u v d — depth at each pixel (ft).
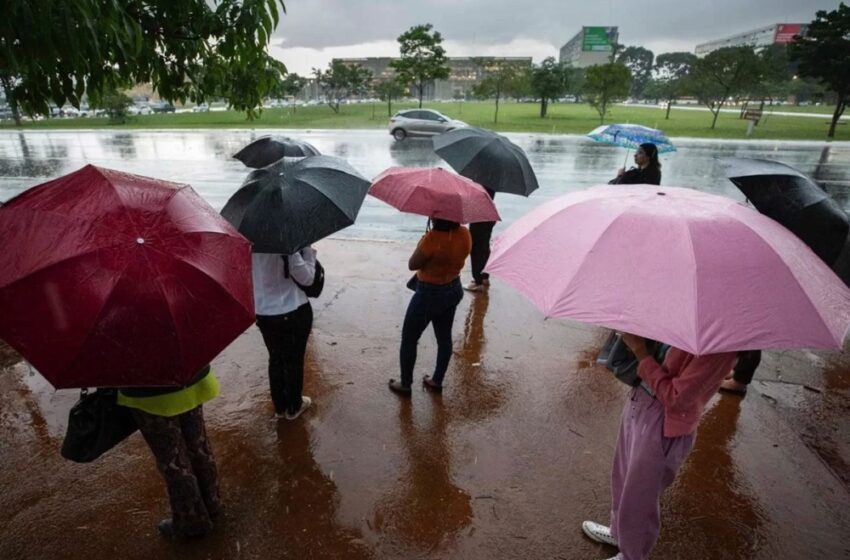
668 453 7.41
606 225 6.12
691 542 9.25
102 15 8.80
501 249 7.04
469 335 17.02
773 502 10.21
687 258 5.61
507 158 16.34
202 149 66.44
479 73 450.71
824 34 89.92
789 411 13.39
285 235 9.15
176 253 6.06
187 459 8.36
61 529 9.08
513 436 11.99
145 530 9.09
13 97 10.57
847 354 16.48
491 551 8.92
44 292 5.49
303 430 11.98
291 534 9.13
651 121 132.67
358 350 15.74
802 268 5.90
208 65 13.43
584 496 10.22
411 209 11.18
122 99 115.85
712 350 4.99
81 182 6.58
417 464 10.96
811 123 133.28
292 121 117.08
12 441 11.34
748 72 104.01
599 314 5.43
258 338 16.29
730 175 11.99
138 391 7.39
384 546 8.95
